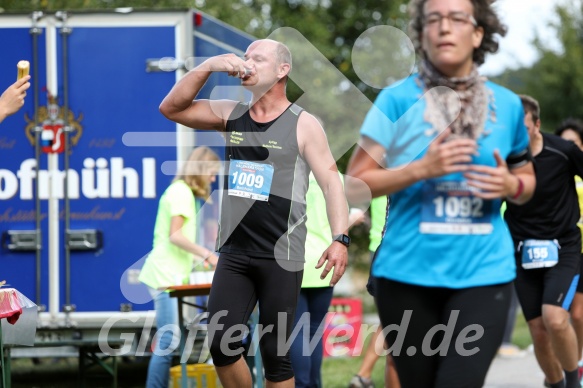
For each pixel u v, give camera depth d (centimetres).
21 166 2028
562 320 1662
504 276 1041
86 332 2020
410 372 1058
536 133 1678
